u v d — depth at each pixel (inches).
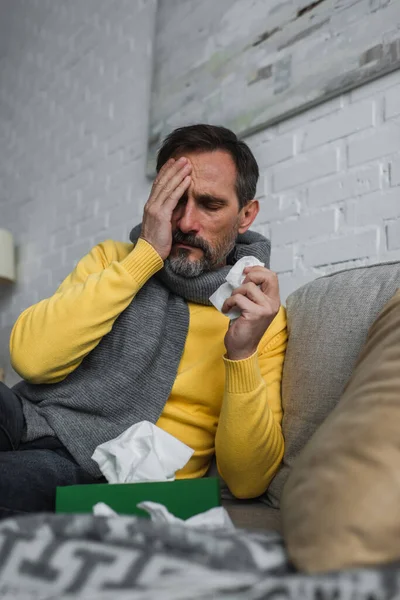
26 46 138.5
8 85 143.5
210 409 48.2
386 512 22.7
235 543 23.1
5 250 123.5
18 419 43.0
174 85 92.0
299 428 41.9
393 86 63.4
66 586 20.9
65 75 123.3
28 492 35.4
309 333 44.5
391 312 34.1
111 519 22.9
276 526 34.5
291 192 73.2
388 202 62.6
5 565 21.6
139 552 21.6
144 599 18.9
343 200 67.1
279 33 75.3
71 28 123.3
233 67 81.6
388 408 25.8
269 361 47.6
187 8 91.5
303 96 71.4
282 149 74.8
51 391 46.4
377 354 30.6
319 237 69.2
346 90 67.4
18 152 136.4
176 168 47.5
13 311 129.4
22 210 132.0
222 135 50.3
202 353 49.1
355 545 22.2
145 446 36.8
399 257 61.0
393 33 62.7
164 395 46.9
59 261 117.0
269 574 22.6
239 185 50.5
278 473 42.8
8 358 127.3
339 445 25.6
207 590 19.7
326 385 40.7
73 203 115.1
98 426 44.4
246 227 54.9
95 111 112.5
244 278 43.6
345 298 43.2
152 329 47.6
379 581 19.0
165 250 46.8
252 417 41.8
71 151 117.9
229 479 43.6
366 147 65.3
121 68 107.2
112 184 105.5
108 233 104.9
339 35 68.1
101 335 45.3
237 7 82.1
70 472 40.6
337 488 23.9
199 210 48.3
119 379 45.9
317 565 22.1
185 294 50.1
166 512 27.9
